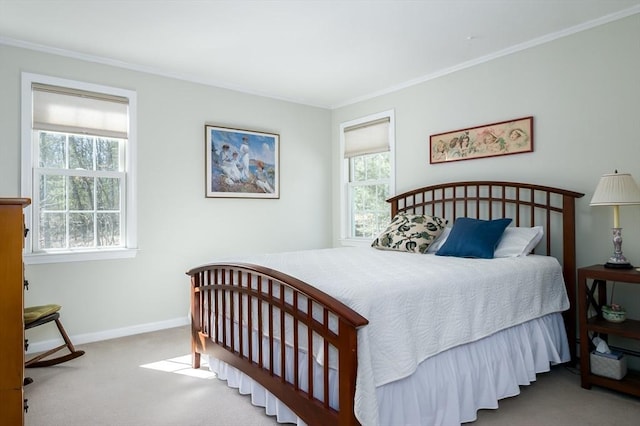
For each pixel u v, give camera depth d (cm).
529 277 239
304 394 172
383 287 171
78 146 329
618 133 262
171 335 345
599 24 269
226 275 255
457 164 358
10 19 264
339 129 483
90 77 330
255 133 427
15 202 133
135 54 327
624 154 259
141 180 355
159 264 365
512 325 223
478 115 341
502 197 319
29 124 303
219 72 371
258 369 202
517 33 290
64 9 252
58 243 319
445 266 225
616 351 240
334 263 238
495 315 214
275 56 332
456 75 357
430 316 181
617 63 262
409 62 346
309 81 396
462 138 351
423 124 386
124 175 349
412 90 396
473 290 204
